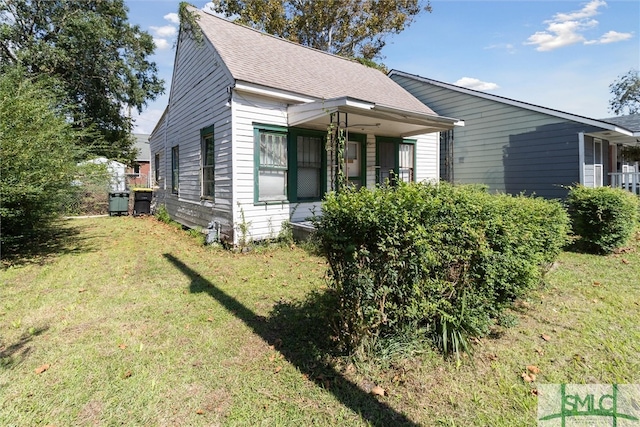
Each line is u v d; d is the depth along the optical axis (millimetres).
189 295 4477
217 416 2217
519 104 11141
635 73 36312
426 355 2828
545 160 10672
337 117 7043
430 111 11164
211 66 8406
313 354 2914
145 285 4914
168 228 10883
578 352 2965
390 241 2527
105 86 17141
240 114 7371
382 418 2182
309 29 23250
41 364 2809
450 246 2822
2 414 2213
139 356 2941
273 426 2123
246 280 5133
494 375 2635
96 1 16391
